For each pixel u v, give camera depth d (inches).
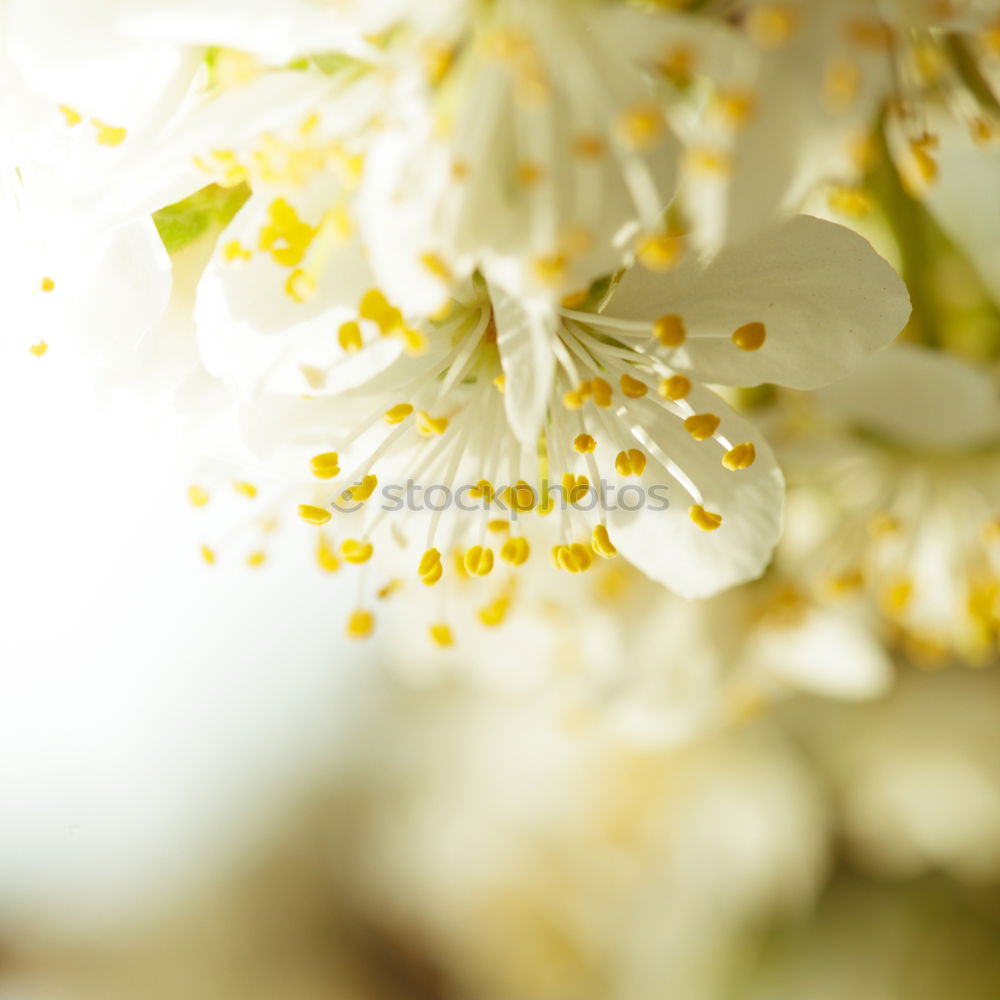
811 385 3.5
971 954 5.2
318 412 3.5
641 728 4.4
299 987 9.6
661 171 3.3
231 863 10.2
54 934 10.2
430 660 5.0
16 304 3.6
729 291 3.5
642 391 3.6
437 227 3.3
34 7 3.3
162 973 10.1
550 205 3.3
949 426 4.0
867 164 3.6
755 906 5.4
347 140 3.4
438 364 3.5
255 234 3.4
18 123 3.5
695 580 3.7
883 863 5.3
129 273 3.4
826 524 4.3
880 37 3.3
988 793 5.1
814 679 4.4
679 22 3.3
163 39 3.3
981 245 4.0
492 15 3.4
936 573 4.3
